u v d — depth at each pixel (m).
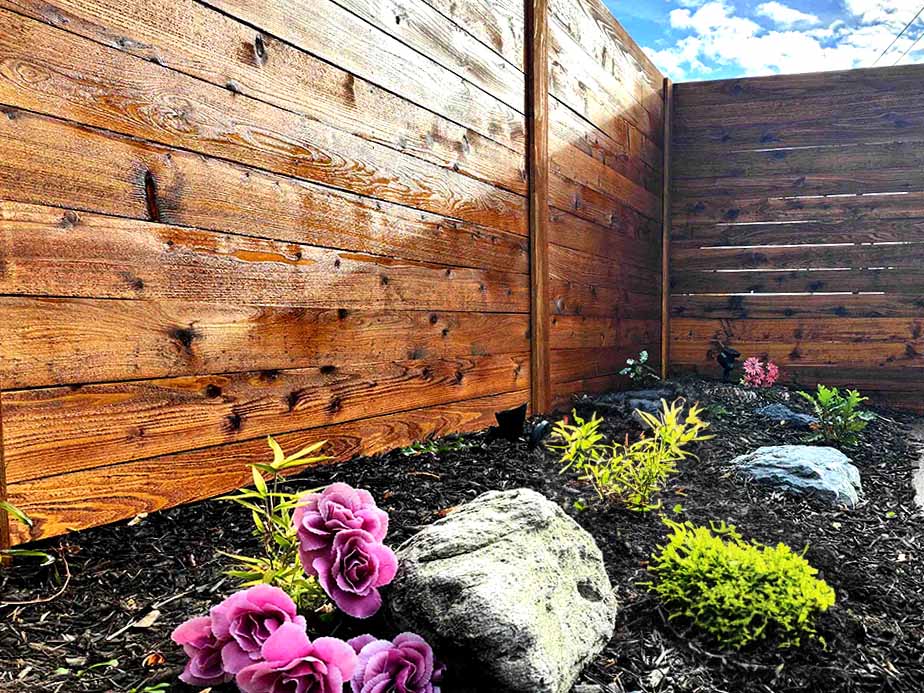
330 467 3.03
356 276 3.13
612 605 2.07
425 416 3.62
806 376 6.60
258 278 2.67
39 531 2.04
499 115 4.20
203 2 2.43
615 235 5.86
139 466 2.29
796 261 6.62
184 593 2.02
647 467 2.97
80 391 2.12
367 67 3.16
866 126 6.43
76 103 2.08
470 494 2.94
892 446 4.87
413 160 3.47
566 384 5.07
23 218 1.96
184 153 2.38
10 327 1.95
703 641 2.07
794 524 3.10
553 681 1.63
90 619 1.86
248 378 2.65
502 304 4.27
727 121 6.77
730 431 4.79
